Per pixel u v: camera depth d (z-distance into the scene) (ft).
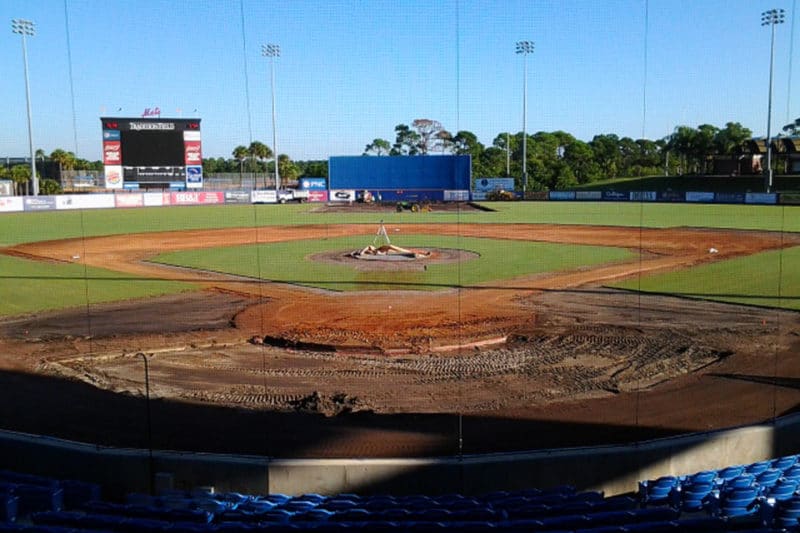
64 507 33.32
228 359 54.90
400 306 72.28
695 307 70.54
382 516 28.86
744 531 26.02
